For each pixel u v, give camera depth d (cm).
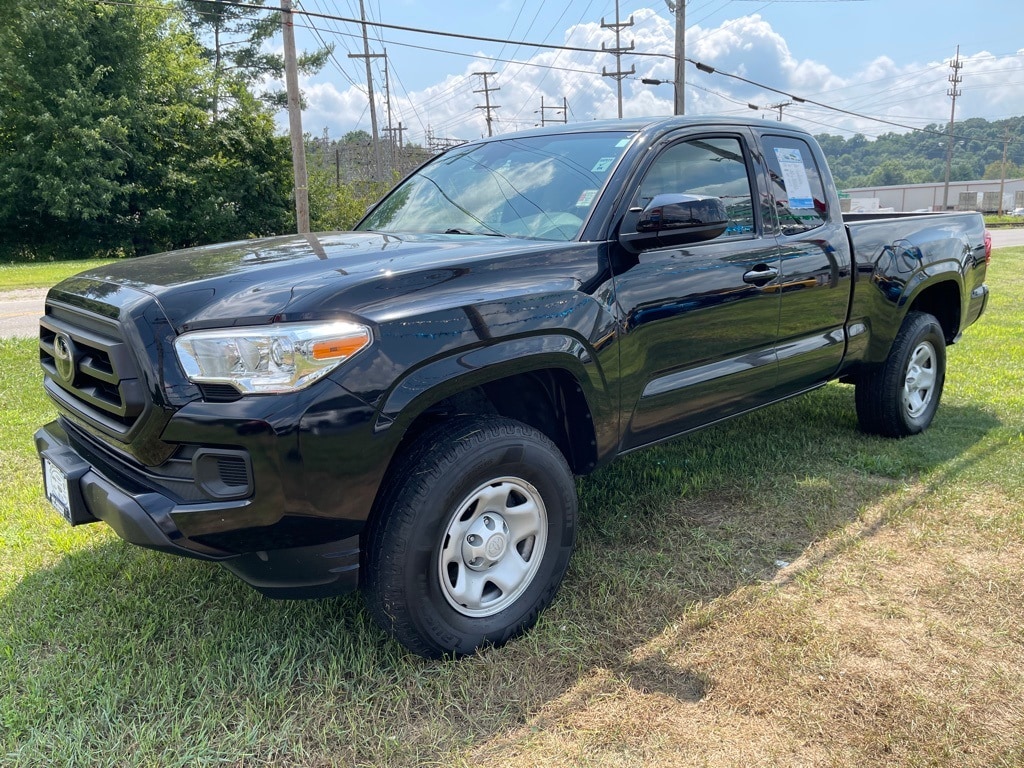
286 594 245
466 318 254
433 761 222
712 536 361
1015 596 306
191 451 231
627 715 239
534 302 272
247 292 239
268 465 223
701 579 321
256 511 227
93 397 256
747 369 369
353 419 230
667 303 321
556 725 236
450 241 310
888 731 231
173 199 3256
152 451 235
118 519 234
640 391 318
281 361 223
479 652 270
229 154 3438
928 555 341
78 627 286
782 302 381
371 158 6041
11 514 386
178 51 3503
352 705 245
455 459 252
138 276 268
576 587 315
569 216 319
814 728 232
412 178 426
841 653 269
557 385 300
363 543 254
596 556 342
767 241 378
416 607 252
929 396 510
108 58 3150
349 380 230
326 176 3741
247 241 344
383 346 236
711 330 345
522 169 363
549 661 267
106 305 251
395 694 250
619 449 320
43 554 345
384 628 256
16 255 3091
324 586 244
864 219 533
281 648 272
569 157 351
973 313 550
